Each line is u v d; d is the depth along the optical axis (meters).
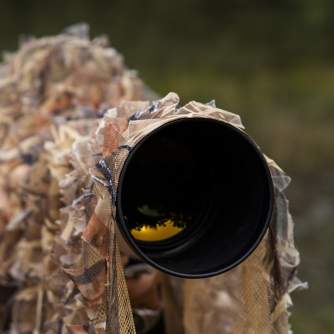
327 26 23.97
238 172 2.44
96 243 2.41
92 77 3.59
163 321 3.29
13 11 23.12
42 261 3.07
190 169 2.55
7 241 3.27
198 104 2.38
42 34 22.69
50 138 3.20
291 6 24.73
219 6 24.78
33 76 3.66
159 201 2.54
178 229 2.54
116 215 2.25
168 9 24.27
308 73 21.14
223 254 2.43
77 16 23.44
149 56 22.55
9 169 3.30
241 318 2.75
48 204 2.99
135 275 3.22
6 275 3.29
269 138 14.43
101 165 2.33
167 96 2.43
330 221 10.77
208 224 2.51
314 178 12.89
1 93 3.68
